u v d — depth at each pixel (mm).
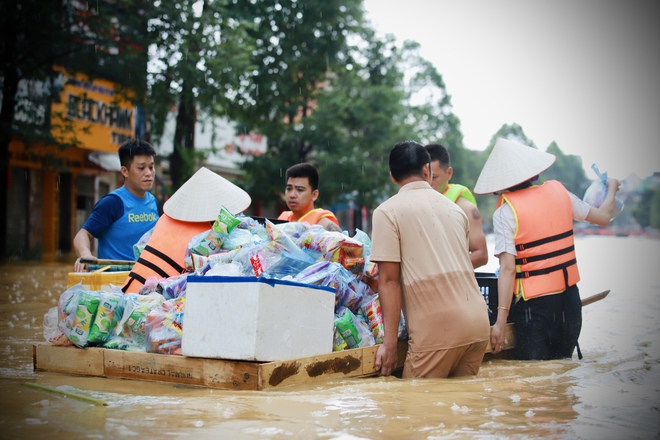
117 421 3070
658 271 18266
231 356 3770
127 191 6152
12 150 23188
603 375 4551
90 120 25594
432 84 47375
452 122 49875
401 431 2947
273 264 4500
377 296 4871
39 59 20078
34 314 7660
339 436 2848
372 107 28609
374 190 28375
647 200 99062
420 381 4219
